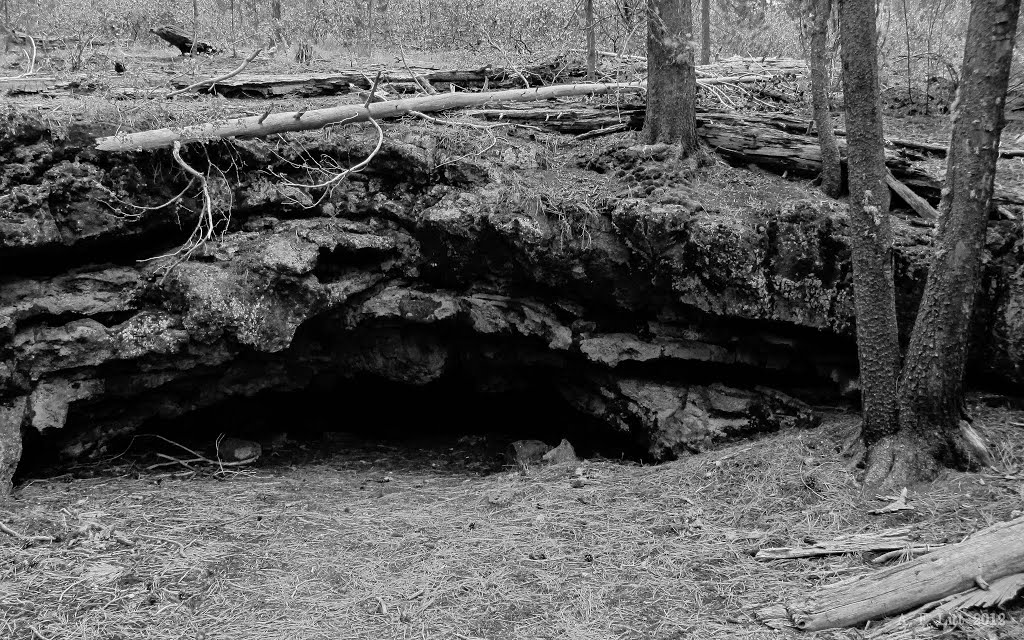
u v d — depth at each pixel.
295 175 5.62
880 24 8.39
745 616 3.29
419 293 5.70
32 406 4.71
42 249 4.80
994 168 3.88
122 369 5.03
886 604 3.17
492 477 5.21
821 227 5.01
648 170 5.61
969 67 3.84
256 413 6.08
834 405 5.25
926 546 3.48
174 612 3.36
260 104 6.58
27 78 6.32
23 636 3.16
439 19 10.52
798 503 4.08
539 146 6.09
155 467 5.29
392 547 4.00
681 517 4.18
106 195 4.95
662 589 3.53
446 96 6.24
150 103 5.84
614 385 5.66
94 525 4.12
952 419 4.13
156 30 8.41
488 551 3.94
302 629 3.26
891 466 4.09
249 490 4.84
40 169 4.82
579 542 4.00
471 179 5.63
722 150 5.98
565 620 3.33
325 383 6.05
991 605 3.11
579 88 6.75
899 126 6.69
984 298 4.69
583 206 5.31
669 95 5.81
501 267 5.54
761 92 7.28
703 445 5.21
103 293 5.02
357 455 6.11
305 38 9.49
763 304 5.05
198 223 5.23
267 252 5.18
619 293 5.39
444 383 6.29
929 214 5.11
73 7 9.78
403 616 3.35
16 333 4.67
